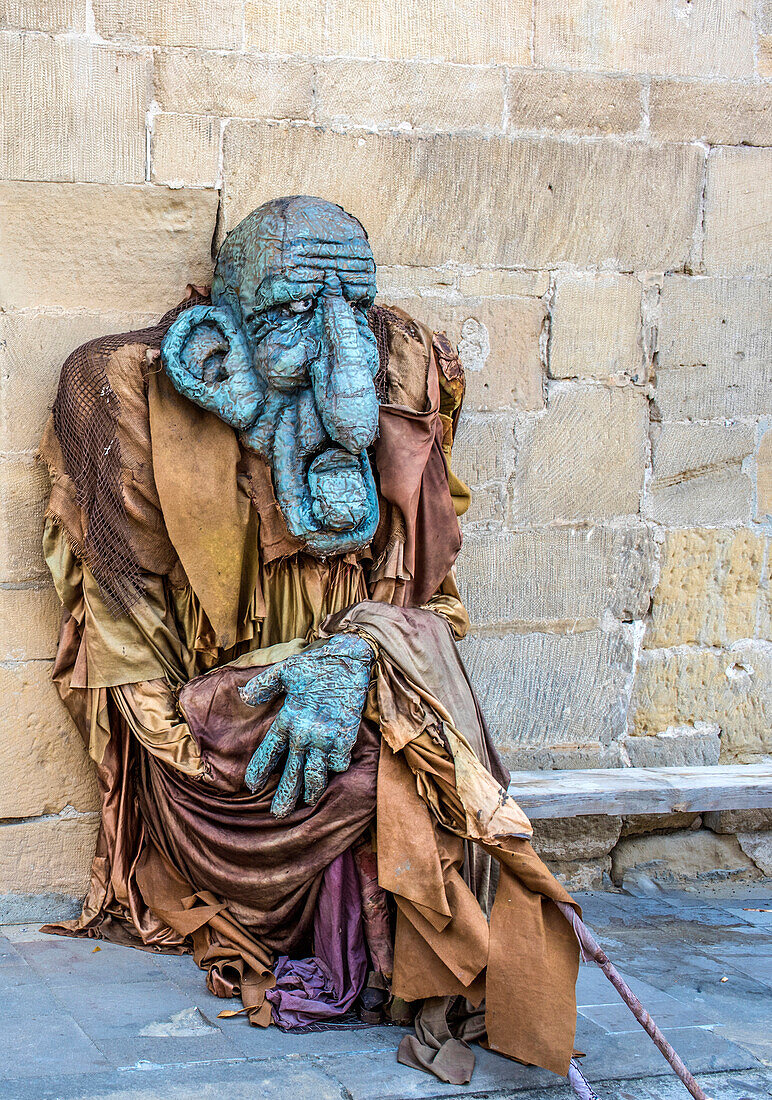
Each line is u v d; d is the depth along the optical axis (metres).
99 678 3.37
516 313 4.10
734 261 4.30
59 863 3.70
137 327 3.71
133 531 3.34
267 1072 2.69
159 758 3.29
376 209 3.93
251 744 3.23
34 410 3.62
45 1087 2.54
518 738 4.25
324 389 3.14
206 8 3.68
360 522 3.28
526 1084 2.75
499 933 2.87
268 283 3.17
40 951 3.40
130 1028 2.88
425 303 4.01
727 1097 2.73
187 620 3.48
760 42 4.23
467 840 3.20
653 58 4.13
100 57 3.59
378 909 3.12
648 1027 2.68
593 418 4.21
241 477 3.36
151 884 3.44
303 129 3.81
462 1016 3.02
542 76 4.03
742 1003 3.28
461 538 3.98
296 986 3.06
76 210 3.62
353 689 3.10
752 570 4.45
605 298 4.18
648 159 4.16
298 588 3.50
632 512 4.30
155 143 3.67
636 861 4.40
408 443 3.45
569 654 4.28
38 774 3.67
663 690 4.40
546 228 4.09
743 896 4.40
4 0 3.50
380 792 3.05
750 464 4.40
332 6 3.80
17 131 3.54
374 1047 2.90
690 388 4.30
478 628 4.17
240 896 3.21
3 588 3.60
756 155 4.27
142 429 3.30
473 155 3.98
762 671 4.49
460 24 3.93
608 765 4.36
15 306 3.59
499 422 4.12
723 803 4.06
